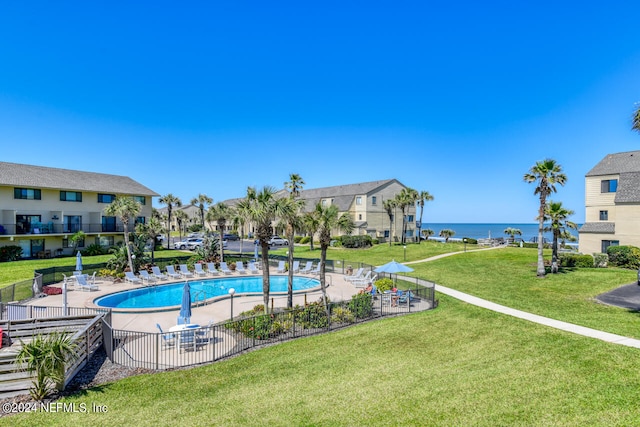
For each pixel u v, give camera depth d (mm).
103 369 12000
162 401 9836
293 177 51875
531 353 12281
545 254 38688
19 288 21391
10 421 8859
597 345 12594
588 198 35750
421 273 31109
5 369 10414
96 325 13562
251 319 15492
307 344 14305
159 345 14336
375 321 17422
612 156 36594
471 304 19734
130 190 49750
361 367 11852
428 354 12766
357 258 43344
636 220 31000
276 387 10594
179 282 29156
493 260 35656
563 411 8641
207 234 39469
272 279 31641
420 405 9227
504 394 9562
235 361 12680
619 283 23312
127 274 28234
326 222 19812
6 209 38938
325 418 8797
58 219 42969
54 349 10234
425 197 61250
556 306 18781
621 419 8203
